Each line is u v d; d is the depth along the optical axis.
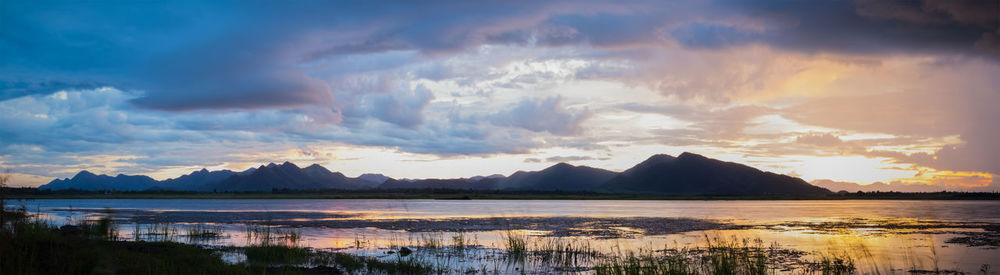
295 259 27.72
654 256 31.33
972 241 41.72
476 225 58.38
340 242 39.03
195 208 108.00
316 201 188.62
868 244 39.03
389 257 30.72
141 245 28.59
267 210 96.88
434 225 58.44
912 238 44.12
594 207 130.88
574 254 32.44
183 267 21.80
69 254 19.17
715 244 37.88
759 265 24.56
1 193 22.14
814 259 30.69
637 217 77.31
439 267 27.27
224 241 37.88
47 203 138.75
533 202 192.50
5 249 17.77
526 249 34.88
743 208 128.12
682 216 81.38
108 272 19.27
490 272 26.16
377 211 96.81
